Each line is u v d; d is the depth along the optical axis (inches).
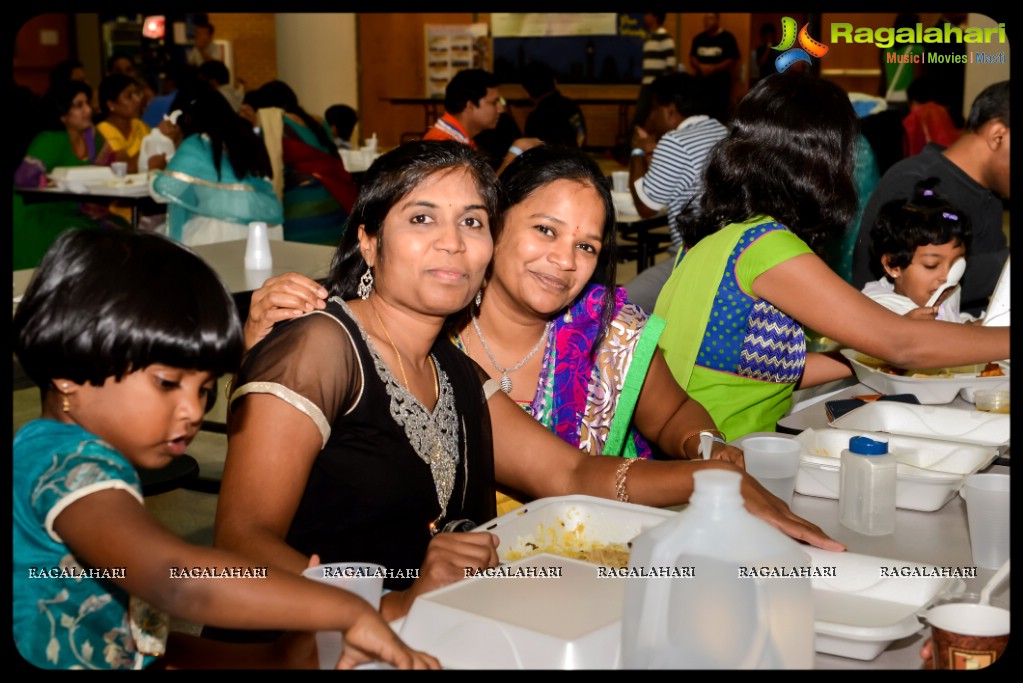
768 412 94.8
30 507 46.8
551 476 69.9
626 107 537.3
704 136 182.2
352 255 64.6
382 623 44.5
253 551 53.4
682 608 42.4
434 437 62.4
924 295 111.7
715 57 451.5
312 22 446.3
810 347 114.7
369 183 62.9
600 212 75.0
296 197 227.3
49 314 46.0
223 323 47.8
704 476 43.3
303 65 450.3
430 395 64.3
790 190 91.2
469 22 562.3
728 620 41.9
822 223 93.0
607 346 80.8
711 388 93.4
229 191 200.4
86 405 47.9
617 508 60.9
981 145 129.9
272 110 225.9
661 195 183.6
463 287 62.0
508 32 554.9
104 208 247.3
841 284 87.9
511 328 78.5
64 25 538.3
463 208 61.9
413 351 63.8
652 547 43.0
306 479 58.3
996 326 96.0
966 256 115.4
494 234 64.9
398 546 61.4
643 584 42.9
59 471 45.5
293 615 44.5
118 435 47.9
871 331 87.4
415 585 52.7
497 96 233.6
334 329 60.2
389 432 60.8
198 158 198.4
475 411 67.0
